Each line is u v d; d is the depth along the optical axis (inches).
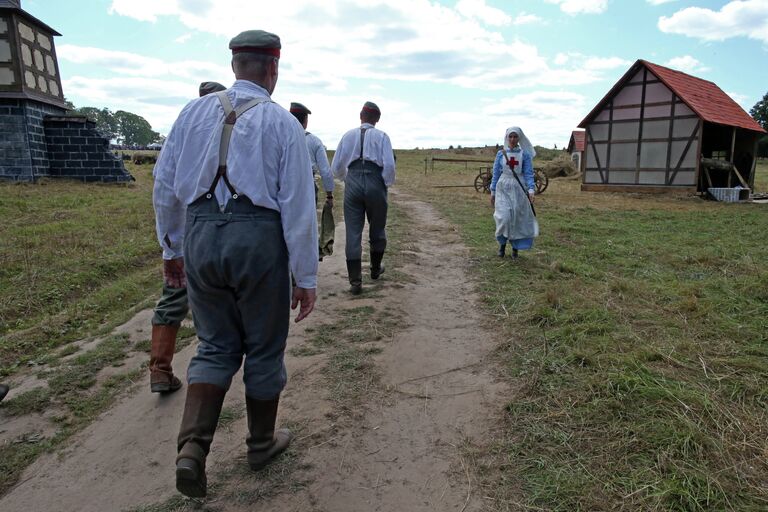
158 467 98.3
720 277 215.2
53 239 295.7
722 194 641.6
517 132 250.7
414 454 98.7
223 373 80.6
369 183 198.2
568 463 92.1
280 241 81.3
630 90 719.1
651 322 158.4
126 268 260.2
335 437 104.6
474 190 751.1
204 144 79.9
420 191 730.2
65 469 99.0
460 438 103.0
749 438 96.3
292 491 89.1
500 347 144.6
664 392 110.5
